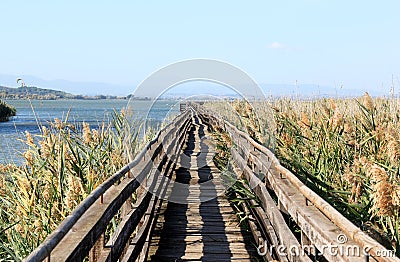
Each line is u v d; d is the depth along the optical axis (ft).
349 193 15.44
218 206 29.89
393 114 21.77
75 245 9.26
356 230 9.13
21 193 17.75
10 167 20.51
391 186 11.74
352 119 22.15
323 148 19.40
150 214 22.21
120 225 14.90
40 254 7.47
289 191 15.60
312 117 25.12
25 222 16.02
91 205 11.59
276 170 19.02
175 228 24.91
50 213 15.93
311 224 11.93
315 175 18.49
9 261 14.90
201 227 25.09
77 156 19.35
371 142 19.70
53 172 18.69
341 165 19.03
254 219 23.00
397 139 17.37
